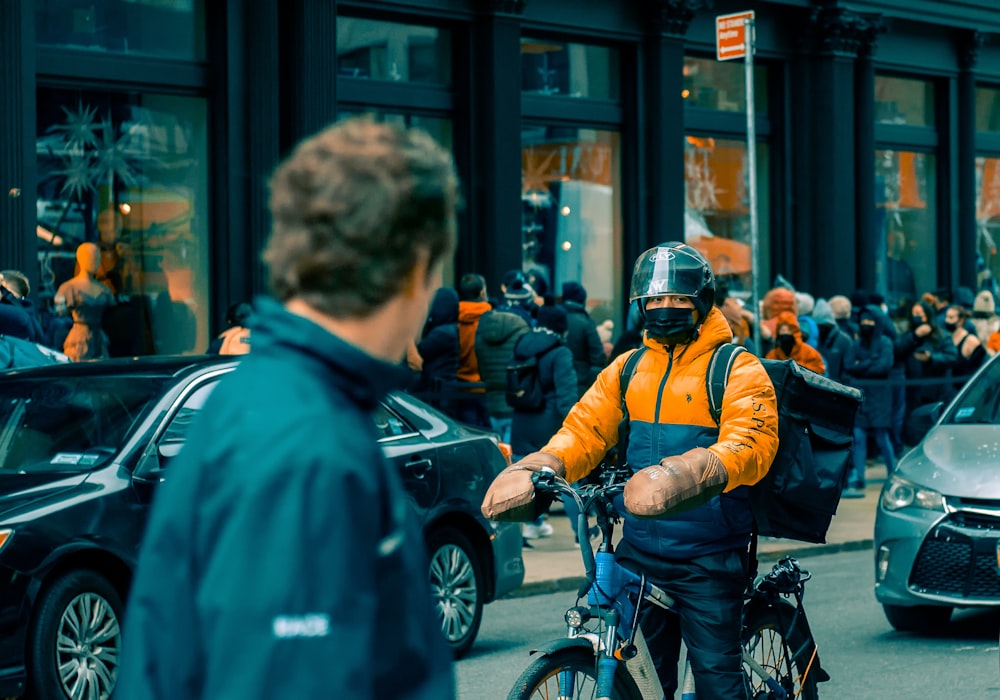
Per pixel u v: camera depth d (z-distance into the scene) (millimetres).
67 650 6656
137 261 14117
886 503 8797
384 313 1818
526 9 16906
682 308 4578
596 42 17922
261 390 1719
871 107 20859
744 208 19859
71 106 13617
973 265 22953
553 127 17547
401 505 1747
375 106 15883
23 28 12812
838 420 4777
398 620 1713
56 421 7328
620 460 4875
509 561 8852
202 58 14555
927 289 22516
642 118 18234
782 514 4715
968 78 22656
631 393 4730
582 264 17859
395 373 1811
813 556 12211
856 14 20266
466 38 16578
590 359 13047
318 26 14922
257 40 14586
